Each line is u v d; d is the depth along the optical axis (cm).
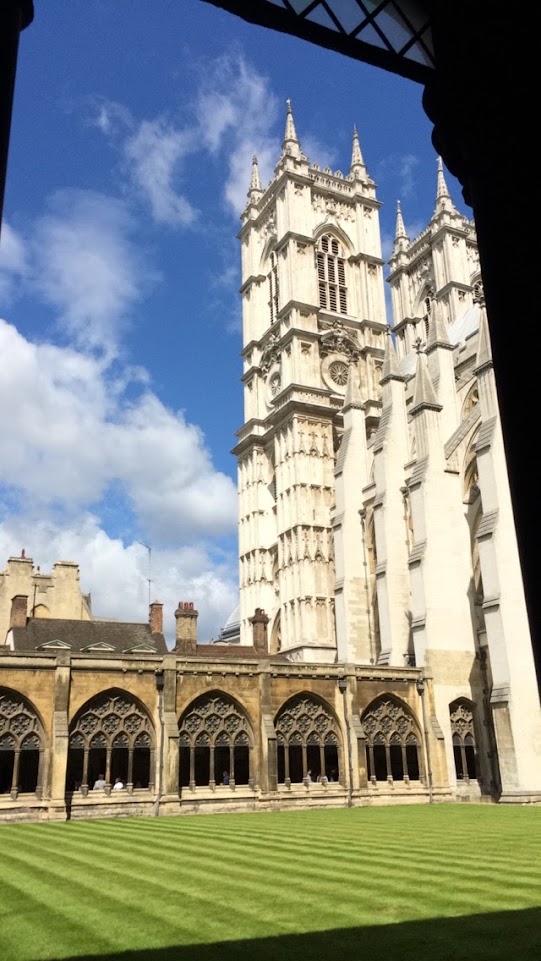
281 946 1002
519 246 552
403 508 5538
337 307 8369
